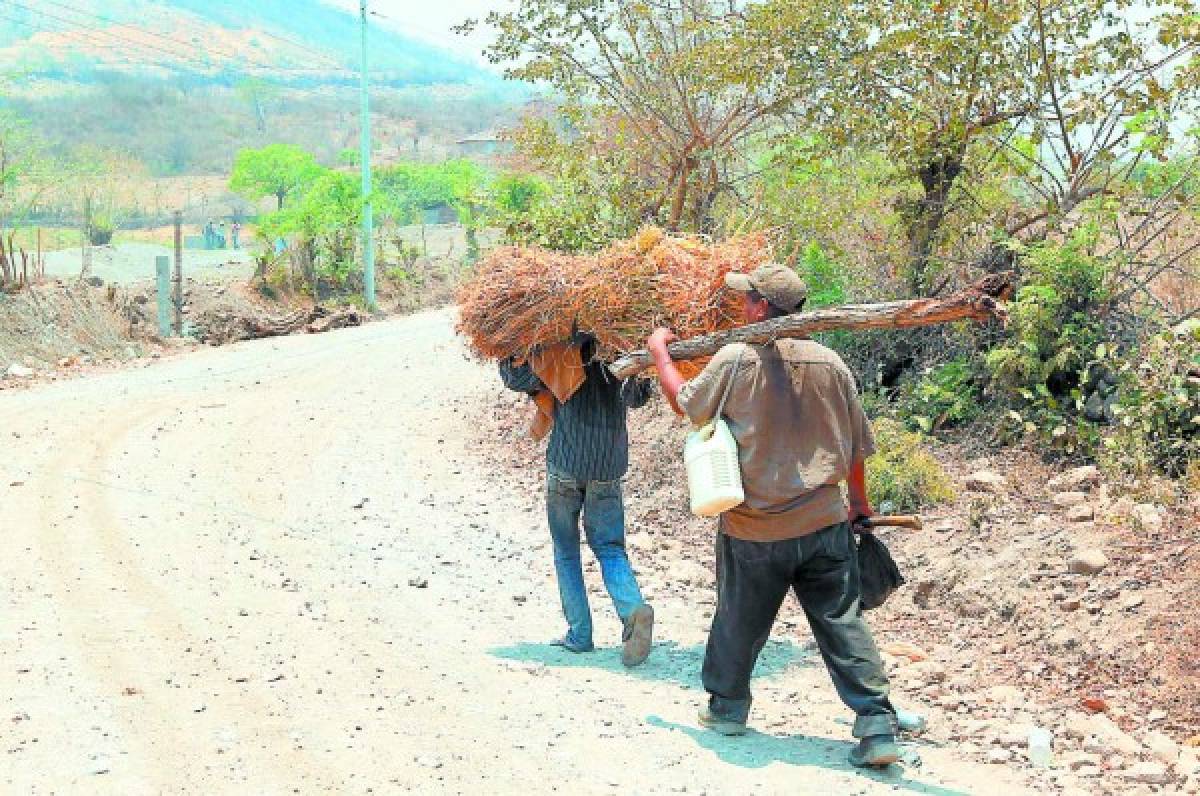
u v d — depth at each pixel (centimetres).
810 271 1172
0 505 1103
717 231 1387
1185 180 1006
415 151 18162
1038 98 1110
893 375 1119
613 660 732
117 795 535
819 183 1222
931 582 797
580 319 718
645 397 748
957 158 1147
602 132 1483
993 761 571
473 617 818
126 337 2598
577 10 1422
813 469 564
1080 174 1088
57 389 1895
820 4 1174
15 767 561
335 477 1245
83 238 3625
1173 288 1048
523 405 1560
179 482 1211
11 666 697
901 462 930
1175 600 689
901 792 537
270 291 3622
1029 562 779
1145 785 542
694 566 923
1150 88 1027
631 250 723
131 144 19175
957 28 1135
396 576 912
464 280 802
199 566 925
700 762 573
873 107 1165
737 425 568
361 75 3819
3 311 2373
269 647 740
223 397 1761
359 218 3862
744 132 1402
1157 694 628
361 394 1784
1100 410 930
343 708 642
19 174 3078
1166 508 799
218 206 11081
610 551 735
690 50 1352
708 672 604
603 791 541
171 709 636
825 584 573
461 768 566
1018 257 1051
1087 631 692
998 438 976
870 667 562
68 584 869
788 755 582
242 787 545
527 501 1154
